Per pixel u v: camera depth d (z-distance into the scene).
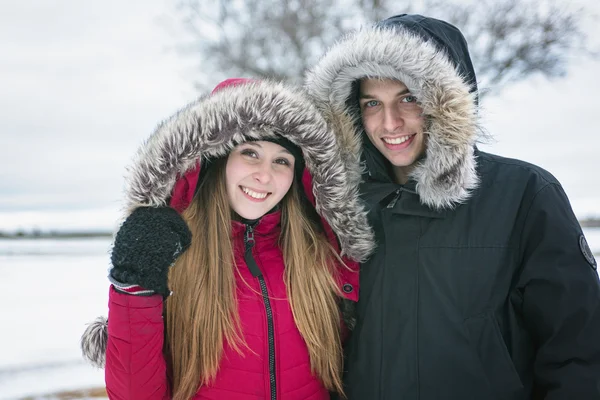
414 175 1.46
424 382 1.37
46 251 13.37
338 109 1.62
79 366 3.94
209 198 1.65
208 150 1.50
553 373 1.29
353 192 1.59
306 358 1.58
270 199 1.62
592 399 1.22
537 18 7.43
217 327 1.51
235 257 1.64
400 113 1.50
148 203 1.46
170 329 1.57
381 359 1.43
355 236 1.55
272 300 1.58
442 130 1.37
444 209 1.45
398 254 1.47
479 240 1.39
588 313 1.25
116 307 1.32
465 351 1.35
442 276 1.40
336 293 1.63
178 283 1.58
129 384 1.34
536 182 1.39
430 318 1.38
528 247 1.35
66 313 5.71
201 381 1.51
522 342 1.37
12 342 4.59
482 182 1.46
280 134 1.57
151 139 1.51
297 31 7.98
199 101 1.54
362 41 1.46
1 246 15.59
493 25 7.52
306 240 1.73
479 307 1.36
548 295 1.29
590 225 13.79
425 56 1.37
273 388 1.50
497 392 1.33
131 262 1.31
